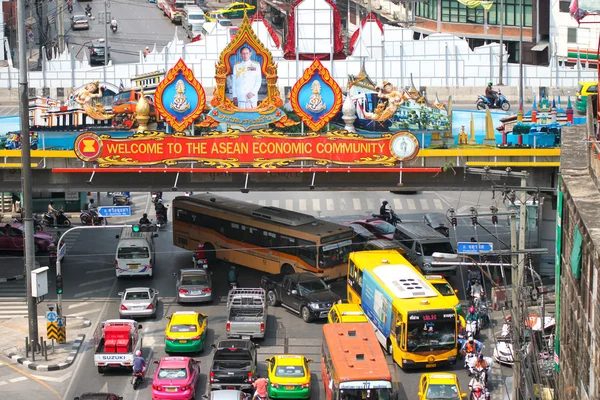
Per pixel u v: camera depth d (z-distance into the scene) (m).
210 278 76.94
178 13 177.25
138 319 71.12
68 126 73.31
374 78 101.94
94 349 64.94
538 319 61.28
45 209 97.31
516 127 71.81
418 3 151.12
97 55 143.62
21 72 62.47
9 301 75.31
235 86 71.44
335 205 101.31
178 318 64.88
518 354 49.28
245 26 70.50
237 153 70.81
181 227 85.94
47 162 72.06
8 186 74.75
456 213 96.69
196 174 74.31
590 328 34.47
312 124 71.12
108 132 72.94
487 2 134.75
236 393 54.44
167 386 56.50
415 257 79.88
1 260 85.19
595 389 32.66
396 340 63.06
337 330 59.09
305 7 100.00
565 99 108.25
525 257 58.69
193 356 64.56
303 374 57.75
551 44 132.62
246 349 59.41
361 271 70.00
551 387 51.34
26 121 63.06
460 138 72.19
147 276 79.69
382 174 73.88
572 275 39.41
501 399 58.34
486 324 69.62
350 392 53.81
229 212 82.12
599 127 47.06
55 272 81.56
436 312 62.19
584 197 39.09
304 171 70.81
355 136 70.31
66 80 100.94
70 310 72.88
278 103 71.56
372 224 88.38
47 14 169.25
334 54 101.44
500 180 73.00
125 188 74.69
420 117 72.56
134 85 80.00
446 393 55.12
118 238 90.88
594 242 33.00
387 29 111.50
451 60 107.50
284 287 73.19
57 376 61.88
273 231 78.81
